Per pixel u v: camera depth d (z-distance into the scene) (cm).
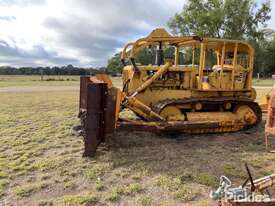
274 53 5212
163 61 841
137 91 770
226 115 809
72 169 524
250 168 533
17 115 1084
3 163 551
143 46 816
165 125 700
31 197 423
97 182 470
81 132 698
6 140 714
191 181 473
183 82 822
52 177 491
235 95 855
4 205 401
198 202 404
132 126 670
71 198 414
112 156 592
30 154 609
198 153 618
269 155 609
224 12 3616
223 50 823
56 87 2877
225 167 533
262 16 3694
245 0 3644
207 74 840
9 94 2016
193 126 736
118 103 649
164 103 757
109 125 621
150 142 707
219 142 712
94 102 580
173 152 623
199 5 3797
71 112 1167
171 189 442
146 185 459
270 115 589
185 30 3788
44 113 1138
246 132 812
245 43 832
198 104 799
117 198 418
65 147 664
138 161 562
